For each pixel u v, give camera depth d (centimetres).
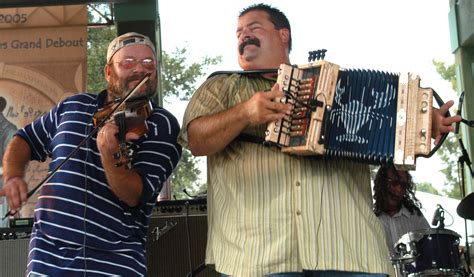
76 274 327
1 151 770
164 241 533
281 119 318
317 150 316
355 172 340
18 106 780
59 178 342
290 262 318
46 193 342
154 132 356
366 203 338
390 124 324
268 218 322
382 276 324
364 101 327
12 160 365
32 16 790
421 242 644
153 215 535
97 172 343
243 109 319
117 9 795
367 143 323
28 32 789
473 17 951
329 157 323
